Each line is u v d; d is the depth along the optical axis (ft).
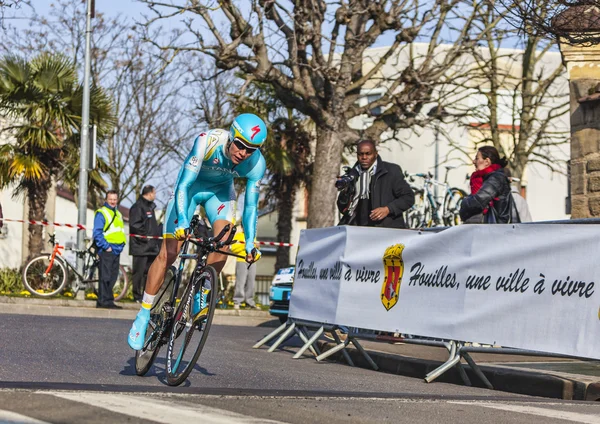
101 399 17.93
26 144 77.41
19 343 32.07
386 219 37.35
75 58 112.37
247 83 71.26
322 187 76.07
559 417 19.13
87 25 69.15
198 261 23.27
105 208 60.23
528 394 27.45
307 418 17.51
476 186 36.68
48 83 77.20
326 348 37.78
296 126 96.43
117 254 60.59
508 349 26.66
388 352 35.19
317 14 71.26
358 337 33.12
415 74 76.07
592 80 44.06
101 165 82.99
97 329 41.04
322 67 71.00
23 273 62.90
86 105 69.10
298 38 71.15
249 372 27.53
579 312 24.49
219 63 70.59
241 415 17.19
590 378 26.86
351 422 17.39
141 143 117.08
